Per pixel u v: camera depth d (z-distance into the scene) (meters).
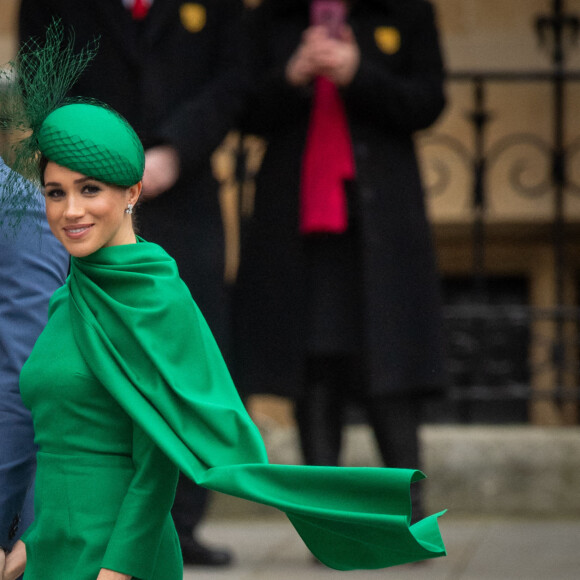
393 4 18.97
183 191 17.31
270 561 18.17
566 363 25.05
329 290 18.28
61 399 8.58
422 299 18.45
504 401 25.95
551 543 19.27
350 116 18.39
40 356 8.74
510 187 25.72
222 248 17.77
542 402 25.72
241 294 18.81
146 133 16.98
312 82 18.44
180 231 17.23
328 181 18.12
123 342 8.52
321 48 17.94
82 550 8.50
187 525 17.50
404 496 7.99
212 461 8.34
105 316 8.59
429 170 25.94
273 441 22.19
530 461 21.77
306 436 18.75
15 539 9.88
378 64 18.70
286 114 18.52
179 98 17.28
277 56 18.78
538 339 23.59
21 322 9.65
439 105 18.70
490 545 19.14
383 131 18.55
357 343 18.23
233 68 17.75
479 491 21.81
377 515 8.02
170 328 8.55
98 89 17.02
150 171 16.56
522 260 27.08
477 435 22.03
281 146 18.64
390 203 18.33
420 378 18.31
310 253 18.36
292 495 8.17
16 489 9.66
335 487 8.15
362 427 23.86
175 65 17.28
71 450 8.63
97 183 8.57
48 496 8.66
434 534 8.57
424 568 17.53
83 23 17.00
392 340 18.11
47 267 9.83
